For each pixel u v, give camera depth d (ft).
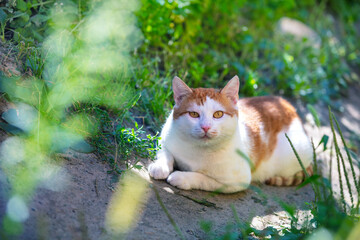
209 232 8.02
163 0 13.80
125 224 7.54
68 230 6.84
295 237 8.07
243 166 9.96
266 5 21.57
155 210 8.34
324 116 16.44
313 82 18.12
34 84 9.47
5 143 7.95
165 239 7.47
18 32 10.60
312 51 19.97
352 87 20.06
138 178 9.25
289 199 10.82
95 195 8.05
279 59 18.19
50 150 8.43
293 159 11.41
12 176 7.38
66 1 11.99
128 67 12.85
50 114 9.23
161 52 15.01
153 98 12.66
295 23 22.12
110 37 12.86
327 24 23.63
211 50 16.48
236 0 18.65
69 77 10.57
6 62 9.75
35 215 6.85
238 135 9.93
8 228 6.33
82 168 8.68
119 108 11.25
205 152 9.60
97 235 6.98
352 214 8.32
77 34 11.85
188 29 15.93
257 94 15.12
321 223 7.96
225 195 10.10
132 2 13.29
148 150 10.32
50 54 10.57
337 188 11.83
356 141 15.46
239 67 15.87
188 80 14.64
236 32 18.40
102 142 9.72
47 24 11.69
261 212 9.75
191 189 9.71
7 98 8.84
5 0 11.08
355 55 22.40
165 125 10.61
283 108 12.14
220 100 9.53
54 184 7.79
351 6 27.91
